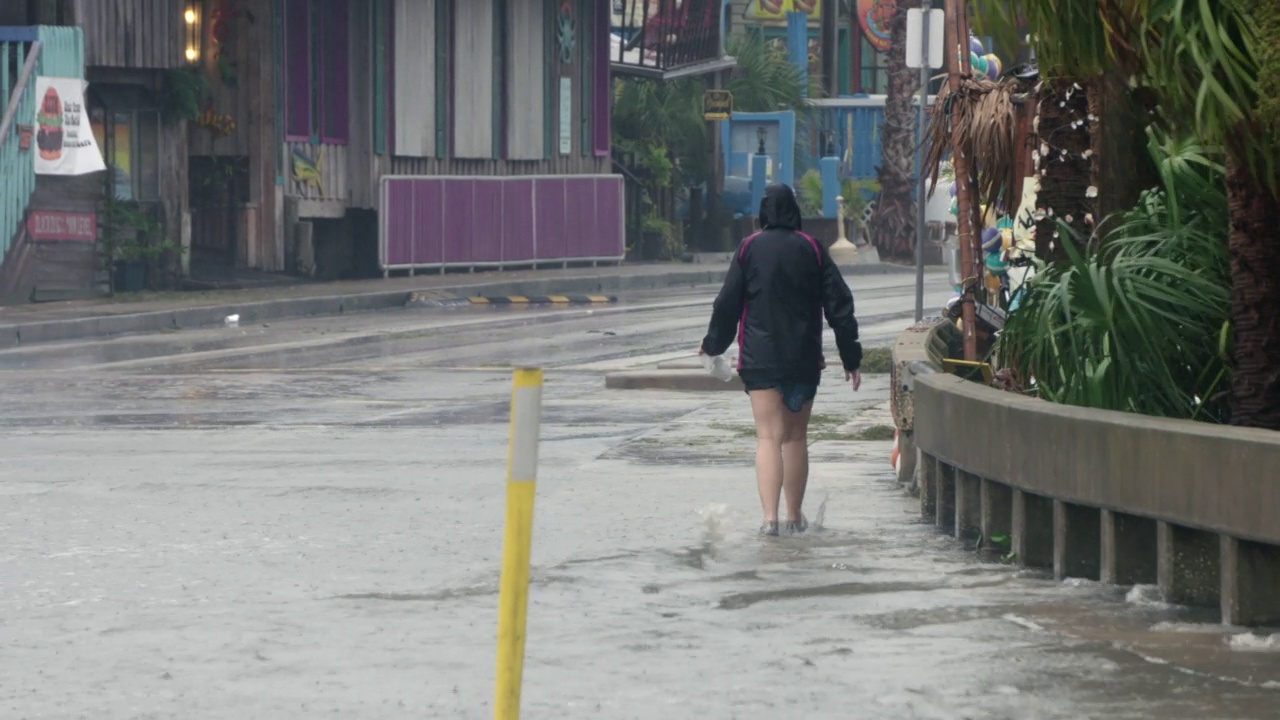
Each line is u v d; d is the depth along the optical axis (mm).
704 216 118125
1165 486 20875
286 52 89062
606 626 20141
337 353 61031
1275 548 19750
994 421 24344
